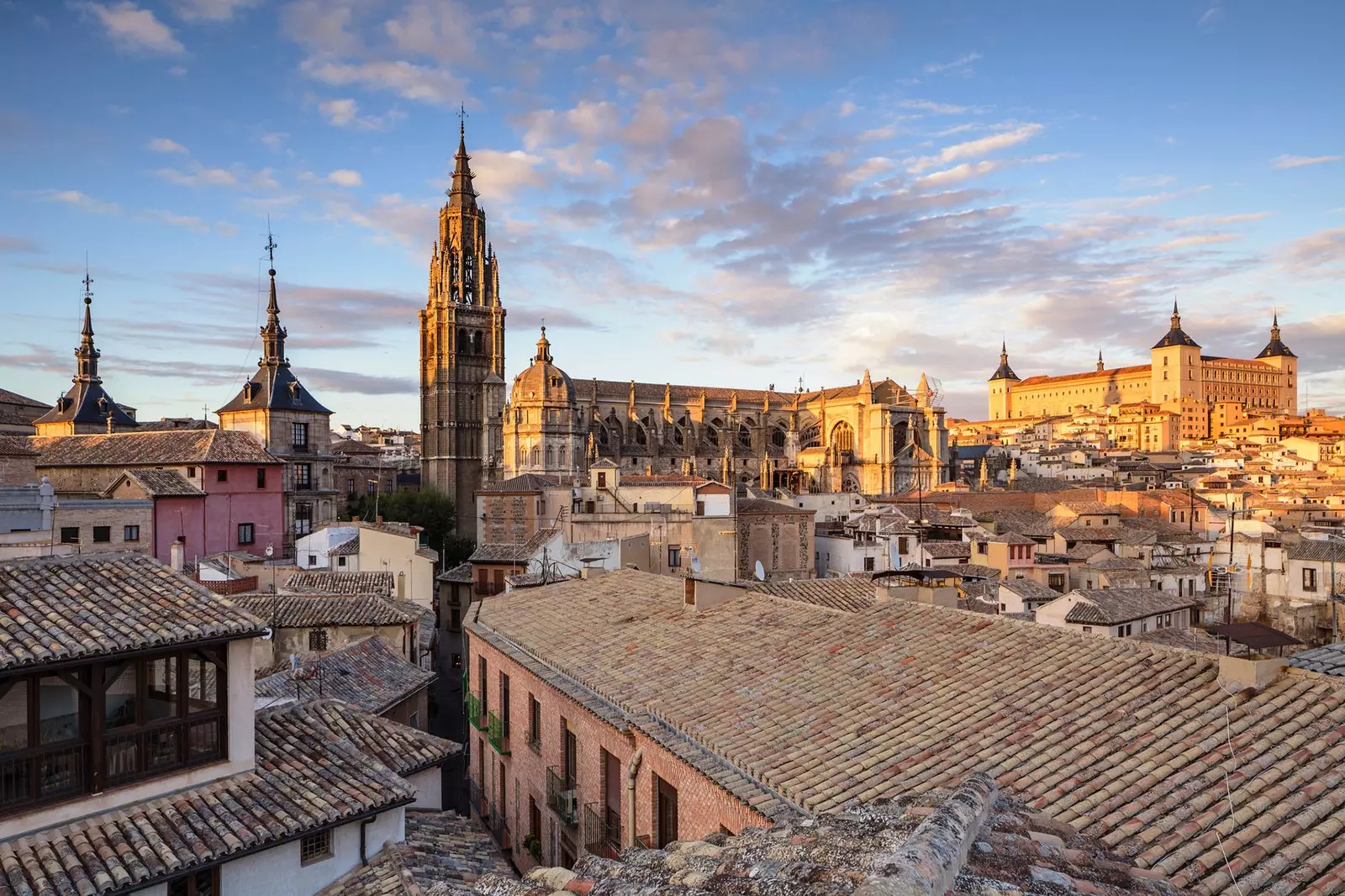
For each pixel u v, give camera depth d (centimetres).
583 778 2400
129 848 1706
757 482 18162
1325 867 1106
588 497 8825
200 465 7344
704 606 2830
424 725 4350
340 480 15262
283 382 10162
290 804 1933
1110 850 1123
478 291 16712
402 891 1845
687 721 1955
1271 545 7681
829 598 3288
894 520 9094
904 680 1959
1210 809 1270
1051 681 1812
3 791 1680
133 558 2228
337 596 4922
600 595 3384
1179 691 1662
